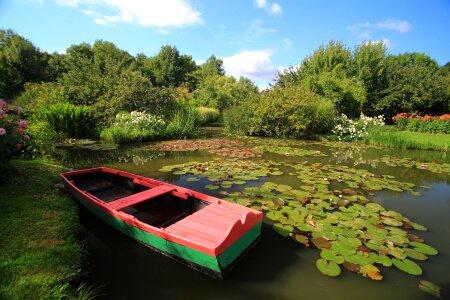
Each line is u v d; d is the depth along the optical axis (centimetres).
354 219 375
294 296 233
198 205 359
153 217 371
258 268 270
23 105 1468
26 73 2511
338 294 236
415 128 1424
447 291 242
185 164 689
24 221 321
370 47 1770
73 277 242
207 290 239
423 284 248
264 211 401
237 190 498
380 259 282
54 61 2770
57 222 327
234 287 243
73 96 1257
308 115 1257
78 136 1113
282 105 1268
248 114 1389
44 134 665
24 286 213
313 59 1909
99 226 350
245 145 1052
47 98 1234
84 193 366
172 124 1234
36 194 410
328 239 318
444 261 288
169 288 240
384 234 334
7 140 414
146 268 267
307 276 258
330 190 506
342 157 857
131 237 310
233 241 254
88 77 1307
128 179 462
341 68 1836
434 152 996
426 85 1702
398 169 706
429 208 439
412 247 311
